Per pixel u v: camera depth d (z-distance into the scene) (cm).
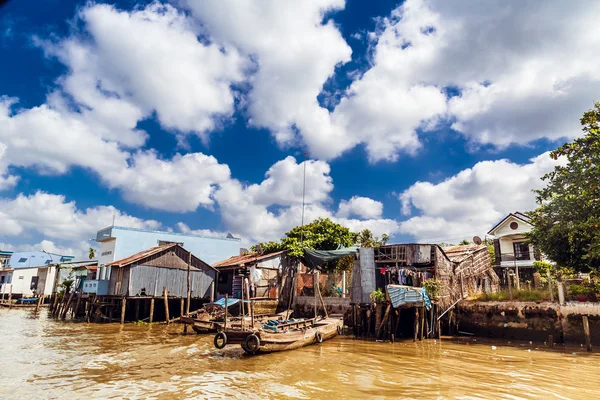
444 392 1088
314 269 3262
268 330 1712
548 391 1097
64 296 3512
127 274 2828
